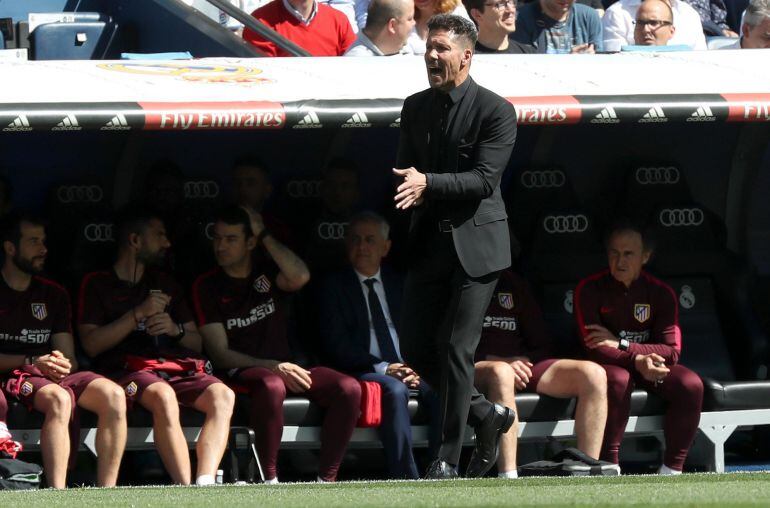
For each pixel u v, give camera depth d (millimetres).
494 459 22094
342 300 28062
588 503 15312
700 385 27609
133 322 26234
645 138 31781
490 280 21312
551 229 30156
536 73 28984
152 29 32688
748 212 32094
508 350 28250
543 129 31062
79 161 29031
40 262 25984
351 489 18484
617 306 28609
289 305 28391
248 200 28938
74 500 17453
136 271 26750
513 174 30547
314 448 27797
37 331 26016
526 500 15844
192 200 29594
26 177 28734
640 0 38000
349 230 28453
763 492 16828
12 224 26047
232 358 26984
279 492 18172
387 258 30000
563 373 27281
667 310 28703
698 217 31250
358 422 26297
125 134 29203
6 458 23797
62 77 26453
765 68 30047
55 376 24859
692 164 32062
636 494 16672
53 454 24297
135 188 29469
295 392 26469
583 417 27078
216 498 17125
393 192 30266
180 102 25297
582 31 37031
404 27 32438
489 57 30406
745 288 30812
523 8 36938
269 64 29047
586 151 31562
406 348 22047
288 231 29453
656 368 27547
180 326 26859
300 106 25781
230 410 25344
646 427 27844
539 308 28719
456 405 21203
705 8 41344
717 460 28188
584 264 30094
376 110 26125
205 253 28672
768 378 30297
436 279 21562
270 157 30234
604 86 28188
